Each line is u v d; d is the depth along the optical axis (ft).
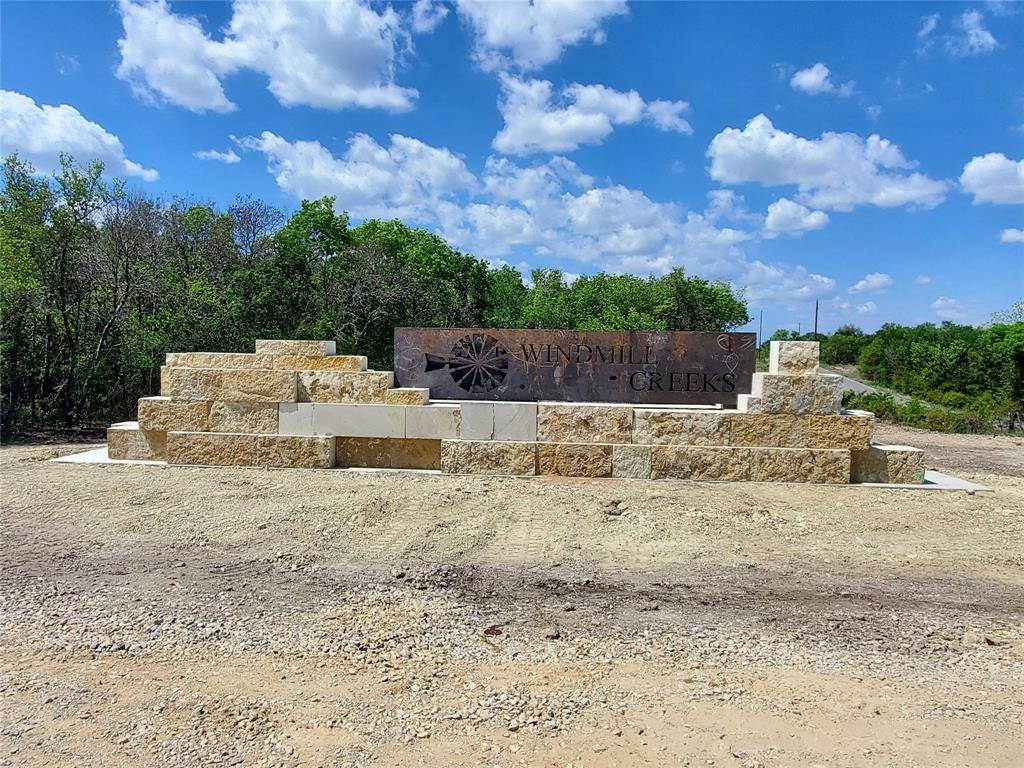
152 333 47.44
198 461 33.45
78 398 49.34
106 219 49.47
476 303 93.61
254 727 11.37
